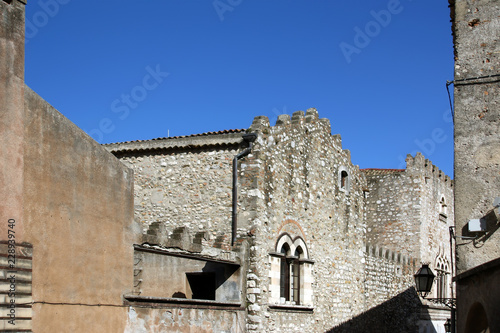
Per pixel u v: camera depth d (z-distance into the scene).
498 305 10.52
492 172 13.52
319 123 26.06
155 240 16.89
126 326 15.73
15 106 13.07
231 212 21.05
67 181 14.36
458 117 14.04
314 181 25.05
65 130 14.43
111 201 15.69
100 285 15.05
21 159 13.12
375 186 36.84
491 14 14.38
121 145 22.92
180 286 21.25
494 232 13.16
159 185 22.27
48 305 13.51
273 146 22.22
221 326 19.16
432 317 35.41
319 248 24.84
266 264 21.16
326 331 24.64
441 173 38.94
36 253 13.33
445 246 38.62
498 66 14.05
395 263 32.09
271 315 21.14
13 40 13.19
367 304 28.47
